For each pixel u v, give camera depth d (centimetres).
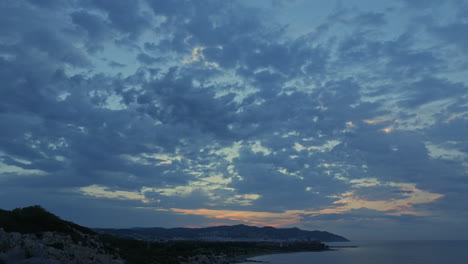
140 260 6038
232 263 16750
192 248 17250
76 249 4391
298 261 19662
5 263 3372
